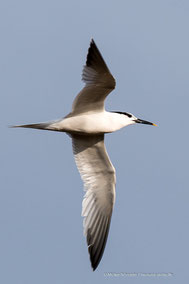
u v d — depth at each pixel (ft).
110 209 49.39
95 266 47.80
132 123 49.85
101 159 49.08
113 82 43.01
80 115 46.21
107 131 47.21
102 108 46.52
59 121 46.01
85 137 48.60
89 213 49.06
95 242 48.57
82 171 49.60
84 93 44.42
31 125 45.52
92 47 41.50
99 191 49.47
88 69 42.75
